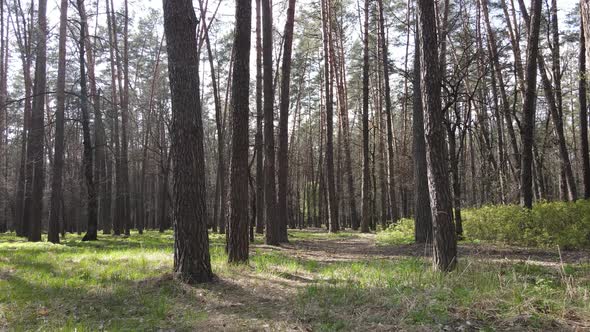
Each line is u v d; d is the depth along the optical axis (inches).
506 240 526.0
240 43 383.2
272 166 642.8
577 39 851.4
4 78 1219.2
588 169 689.0
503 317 196.5
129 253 486.9
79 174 1270.9
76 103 788.6
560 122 776.3
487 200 788.0
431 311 207.3
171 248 568.7
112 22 1152.8
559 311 201.2
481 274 262.5
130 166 1865.2
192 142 306.7
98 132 987.3
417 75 572.1
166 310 241.1
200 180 309.9
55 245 646.5
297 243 684.7
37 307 253.1
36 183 753.6
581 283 256.1
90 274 348.2
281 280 313.3
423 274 286.5
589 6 438.3
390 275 296.5
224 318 224.2
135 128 1293.1
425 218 564.1
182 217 304.8
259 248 587.8
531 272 306.8
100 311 245.0
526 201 589.3
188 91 307.4
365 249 564.7
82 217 1815.9
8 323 223.0
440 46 567.5
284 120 698.2
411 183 1172.5
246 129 385.7
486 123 915.4
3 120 1164.5
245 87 386.0
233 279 312.3
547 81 757.9
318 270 361.7
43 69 765.9
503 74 833.5
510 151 1186.6
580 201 564.4
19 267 383.6
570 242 443.8
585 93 683.4
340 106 1181.7
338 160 1398.9
